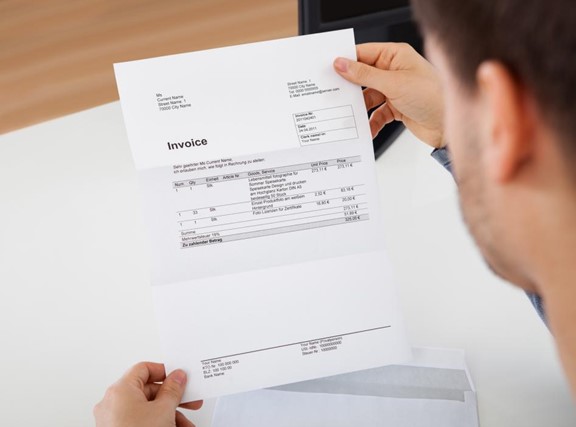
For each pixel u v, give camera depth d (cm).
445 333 70
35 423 65
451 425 61
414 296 74
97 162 91
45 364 70
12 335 72
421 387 64
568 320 31
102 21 125
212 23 122
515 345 68
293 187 60
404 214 82
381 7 82
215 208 59
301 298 60
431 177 87
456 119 30
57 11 128
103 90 111
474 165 31
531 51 24
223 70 60
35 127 97
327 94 61
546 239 29
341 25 79
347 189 60
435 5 27
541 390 64
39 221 84
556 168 26
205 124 59
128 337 72
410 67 69
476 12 25
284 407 63
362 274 60
